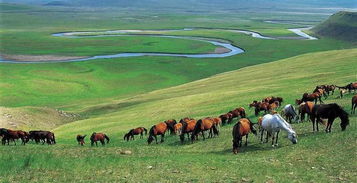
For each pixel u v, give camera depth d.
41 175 19.92
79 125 54.94
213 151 28.42
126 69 125.56
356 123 29.59
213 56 154.62
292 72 77.31
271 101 43.28
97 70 123.88
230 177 19.38
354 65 70.31
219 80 86.62
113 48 175.62
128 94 95.12
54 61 143.25
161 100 66.75
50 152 28.31
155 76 116.25
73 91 98.56
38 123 57.69
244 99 52.06
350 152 22.88
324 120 31.44
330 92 47.44
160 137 39.16
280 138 28.91
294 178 19.09
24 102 87.31
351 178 18.66
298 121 33.56
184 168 21.47
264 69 92.00
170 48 174.75
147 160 24.03
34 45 186.25
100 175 20.03
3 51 166.50
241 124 26.61
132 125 48.53
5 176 19.59
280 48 171.88
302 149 24.97
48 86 102.81
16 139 42.12
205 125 32.41
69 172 20.66
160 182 18.56
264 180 18.73
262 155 24.95
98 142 40.94
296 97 46.97
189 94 71.75
